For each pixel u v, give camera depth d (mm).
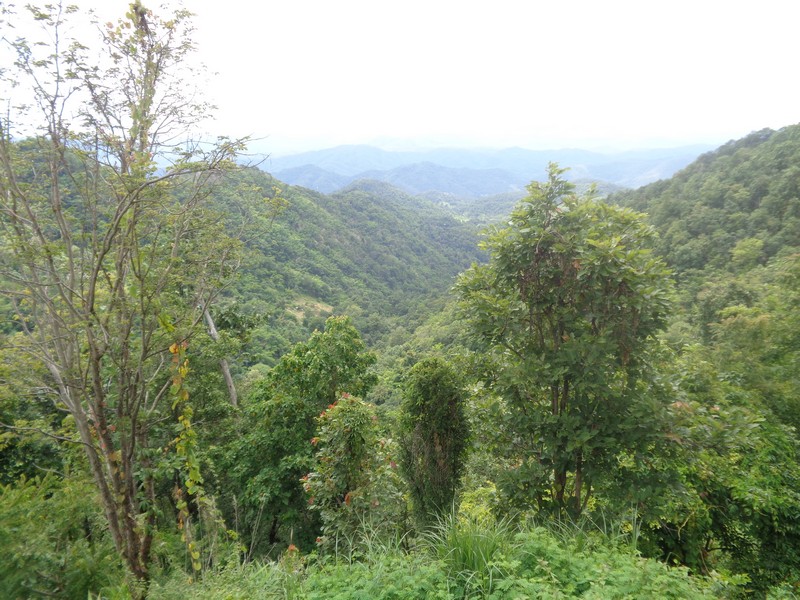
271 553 8359
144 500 5098
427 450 5254
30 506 4281
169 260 5133
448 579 3055
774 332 8211
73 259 5086
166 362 6727
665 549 5434
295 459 8336
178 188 5227
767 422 6281
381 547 3793
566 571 3043
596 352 4176
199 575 4477
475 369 5473
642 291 4125
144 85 5039
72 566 3936
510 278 4977
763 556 5273
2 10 4078
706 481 5441
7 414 7055
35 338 5027
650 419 4074
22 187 4602
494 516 4734
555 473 4895
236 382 14570
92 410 4902
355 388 9672
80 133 4684
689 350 9102
